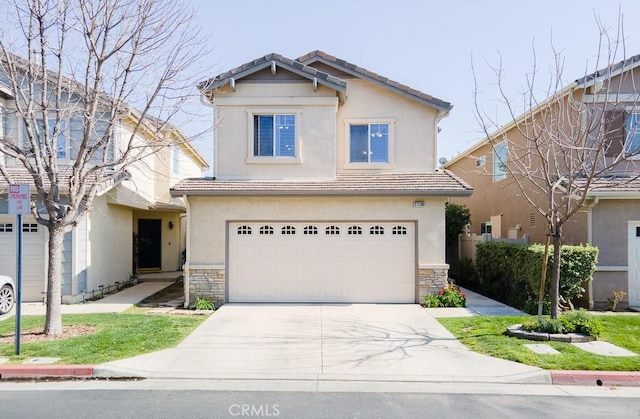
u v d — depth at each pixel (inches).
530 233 629.3
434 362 292.2
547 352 303.4
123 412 217.8
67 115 387.2
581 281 441.7
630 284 489.7
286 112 526.6
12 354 294.7
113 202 592.1
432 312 449.4
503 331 361.1
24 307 479.8
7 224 514.9
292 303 494.3
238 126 528.1
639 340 333.4
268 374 272.7
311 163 525.7
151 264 818.2
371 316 429.1
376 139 559.2
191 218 498.0
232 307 473.1
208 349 319.3
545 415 216.7
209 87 478.3
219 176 526.3
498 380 264.7
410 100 556.1
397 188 480.7
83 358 288.7
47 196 346.9
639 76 516.7
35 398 236.5
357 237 499.8
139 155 399.9
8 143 332.8
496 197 760.3
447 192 478.0
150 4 362.3
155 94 370.6
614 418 213.3
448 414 217.8
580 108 427.5
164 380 265.1
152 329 370.3
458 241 759.1
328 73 565.0
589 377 263.4
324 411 220.8
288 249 500.7
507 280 531.5
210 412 218.5
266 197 496.1
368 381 265.0
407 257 498.6
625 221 492.4
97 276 559.5
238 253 501.0
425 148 555.5
